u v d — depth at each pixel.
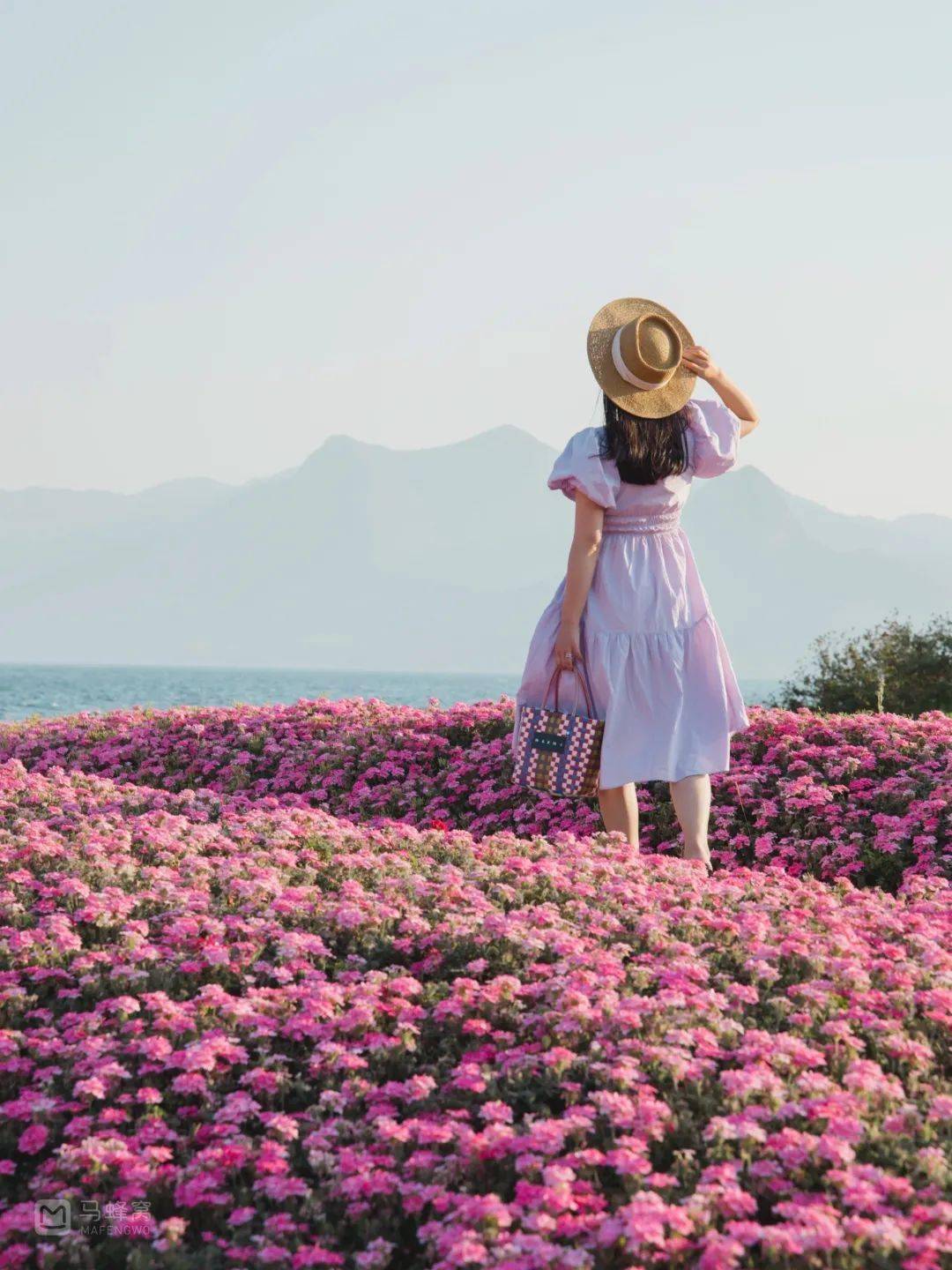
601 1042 4.11
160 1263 3.20
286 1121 3.66
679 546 6.41
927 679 21.27
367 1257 3.13
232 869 6.04
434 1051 4.33
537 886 5.86
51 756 12.21
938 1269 2.90
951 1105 3.64
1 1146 3.81
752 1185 3.39
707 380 6.34
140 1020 4.38
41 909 5.59
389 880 5.95
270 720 12.55
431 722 11.67
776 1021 4.41
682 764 6.29
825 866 7.82
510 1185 3.49
